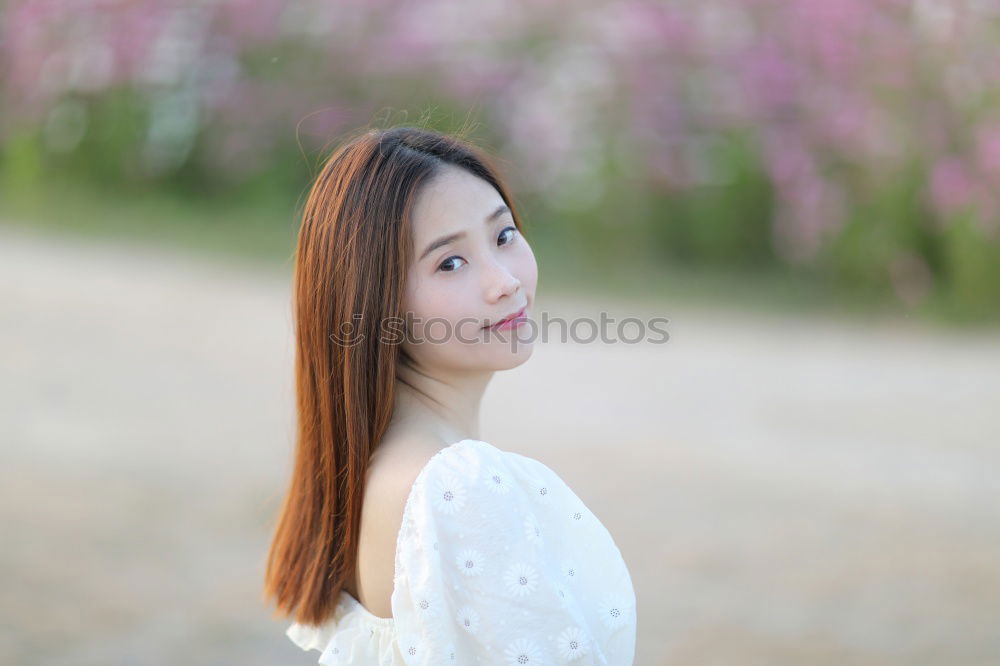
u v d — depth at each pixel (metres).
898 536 5.62
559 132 14.38
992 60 13.50
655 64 14.58
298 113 14.80
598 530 1.80
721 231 14.58
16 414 7.12
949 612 4.73
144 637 4.29
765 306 12.79
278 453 6.64
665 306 12.40
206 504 5.76
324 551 1.96
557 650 1.64
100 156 15.20
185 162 15.41
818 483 6.51
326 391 1.91
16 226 13.24
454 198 1.83
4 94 15.13
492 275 1.81
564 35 14.96
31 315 9.56
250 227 13.97
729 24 14.62
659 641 4.47
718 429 7.62
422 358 1.90
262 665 4.12
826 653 4.34
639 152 14.37
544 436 7.31
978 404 8.45
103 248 12.59
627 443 7.18
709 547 5.47
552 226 14.55
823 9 13.93
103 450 6.57
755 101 14.25
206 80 15.22
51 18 14.82
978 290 12.84
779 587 5.02
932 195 13.21
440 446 1.83
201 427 7.08
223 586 4.82
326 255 1.88
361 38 14.85
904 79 13.71
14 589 4.64
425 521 1.67
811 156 14.02
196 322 9.80
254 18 14.73
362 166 1.86
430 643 1.63
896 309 12.98
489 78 14.62
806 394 8.73
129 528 5.40
